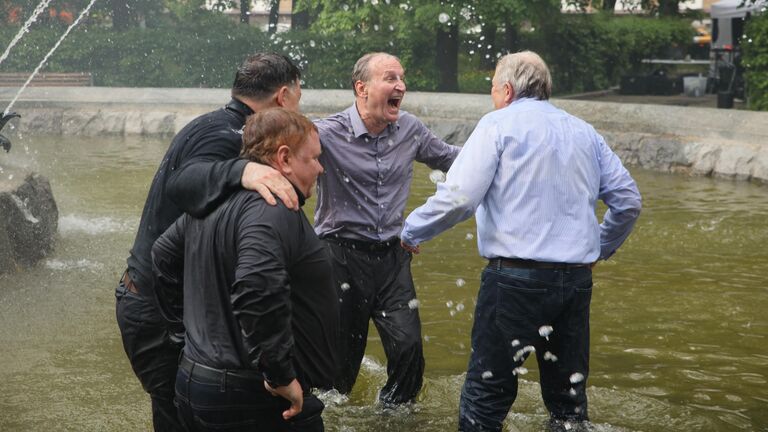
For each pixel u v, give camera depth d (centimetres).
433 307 632
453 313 619
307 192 308
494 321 375
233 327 291
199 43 2548
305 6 2556
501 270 371
